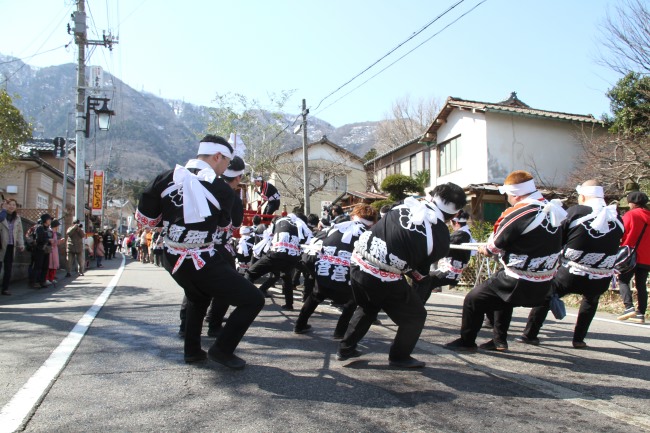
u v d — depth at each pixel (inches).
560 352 190.7
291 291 285.9
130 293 350.3
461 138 773.3
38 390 131.4
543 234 165.0
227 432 107.5
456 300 356.8
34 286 401.1
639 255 263.1
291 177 1197.7
